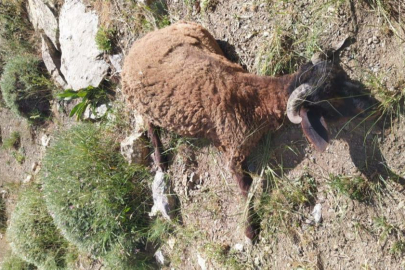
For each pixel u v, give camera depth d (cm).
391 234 331
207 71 356
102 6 431
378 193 334
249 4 372
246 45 373
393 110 332
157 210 405
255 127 357
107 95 434
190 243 395
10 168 551
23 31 507
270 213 362
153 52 364
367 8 339
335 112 331
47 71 485
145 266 415
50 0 462
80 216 423
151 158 412
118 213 411
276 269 361
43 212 482
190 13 396
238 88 355
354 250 340
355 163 340
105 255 425
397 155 331
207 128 362
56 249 479
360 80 338
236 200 374
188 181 393
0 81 507
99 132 432
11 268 530
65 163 429
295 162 356
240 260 374
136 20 414
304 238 353
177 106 361
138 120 414
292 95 330
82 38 440
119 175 414
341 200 343
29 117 499
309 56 351
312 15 352
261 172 362
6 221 568
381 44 336
